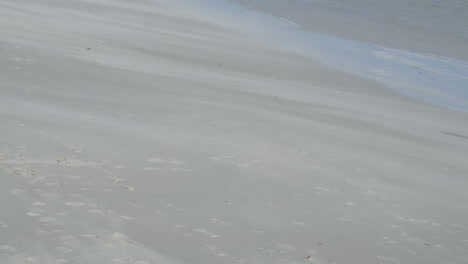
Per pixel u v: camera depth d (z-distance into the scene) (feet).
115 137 26.02
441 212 24.04
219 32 65.26
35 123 26.04
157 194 20.98
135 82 37.45
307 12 89.35
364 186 25.39
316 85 47.62
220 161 25.27
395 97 47.01
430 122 40.50
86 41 48.75
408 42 72.38
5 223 16.85
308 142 30.09
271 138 29.68
